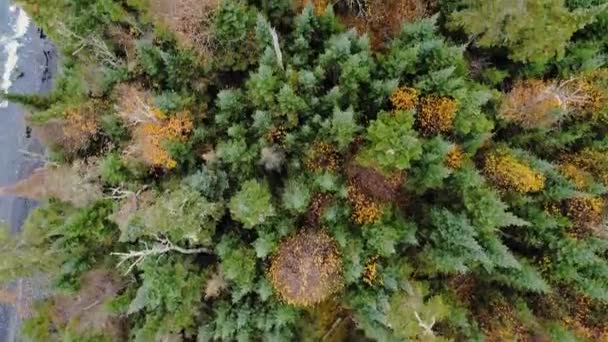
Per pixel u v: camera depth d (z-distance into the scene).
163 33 19.16
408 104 18.23
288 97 17.67
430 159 17.70
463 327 19.38
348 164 18.78
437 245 18.73
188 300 18.92
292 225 19.11
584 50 19.31
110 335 19.86
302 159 19.12
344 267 18.72
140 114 18.88
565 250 18.81
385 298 18.56
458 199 18.72
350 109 17.52
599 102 19.20
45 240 19.67
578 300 19.70
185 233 17.92
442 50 17.72
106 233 19.50
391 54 18.31
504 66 19.84
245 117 19.39
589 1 18.72
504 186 18.83
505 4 16.75
